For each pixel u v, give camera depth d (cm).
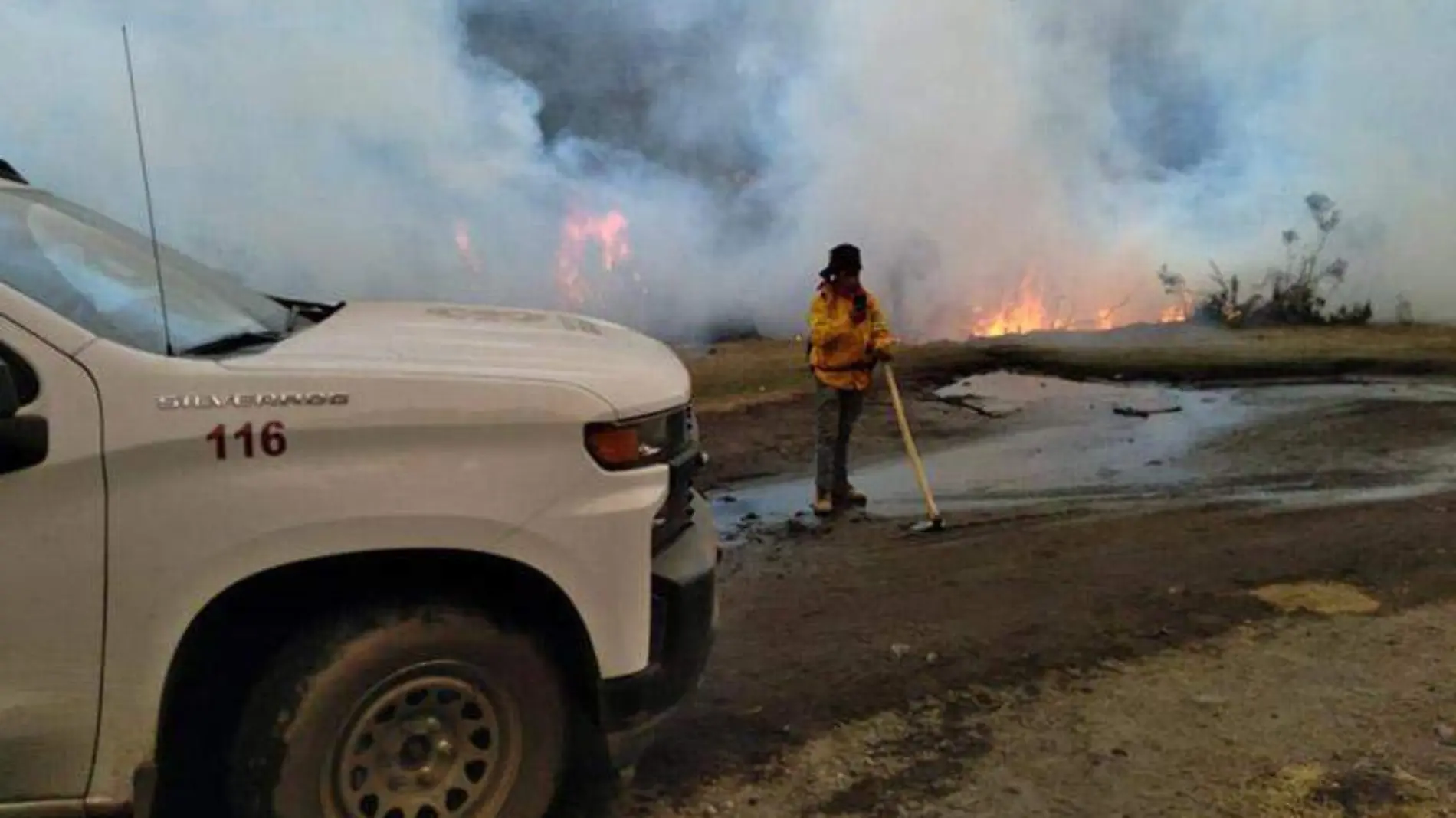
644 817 323
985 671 425
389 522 256
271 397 250
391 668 264
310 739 258
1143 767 351
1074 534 623
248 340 289
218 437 245
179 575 243
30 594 235
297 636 263
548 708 283
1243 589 514
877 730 377
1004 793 336
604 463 278
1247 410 1023
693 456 320
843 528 661
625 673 283
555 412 271
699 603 303
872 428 955
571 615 279
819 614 496
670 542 307
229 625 264
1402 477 764
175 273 321
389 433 257
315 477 251
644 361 314
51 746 240
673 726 378
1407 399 1051
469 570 277
